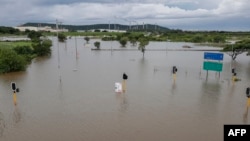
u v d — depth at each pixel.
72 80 38.59
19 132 19.41
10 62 45.38
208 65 40.78
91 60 64.25
